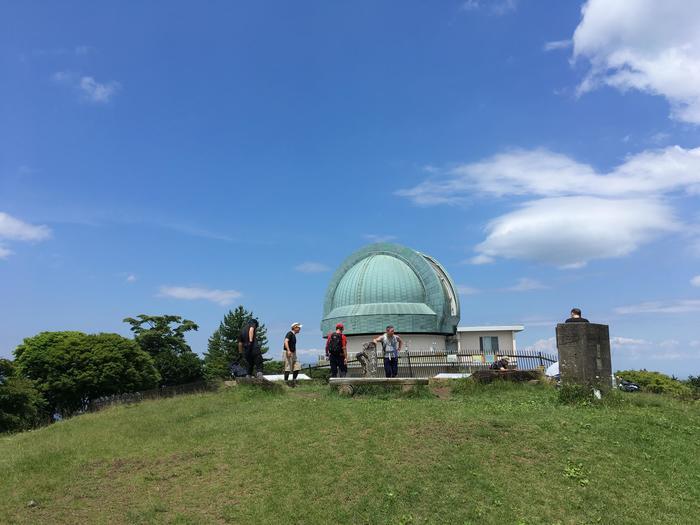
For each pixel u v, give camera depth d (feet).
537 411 47.01
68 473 37.24
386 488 32.99
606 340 54.65
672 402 55.88
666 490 33.73
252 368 67.31
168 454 39.78
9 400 115.34
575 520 30.32
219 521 30.42
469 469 35.24
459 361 109.50
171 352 204.85
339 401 51.85
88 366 155.33
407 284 125.90
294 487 33.42
